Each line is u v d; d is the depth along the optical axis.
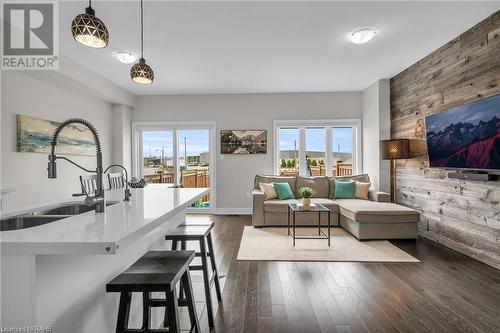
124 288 1.22
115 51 3.73
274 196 5.18
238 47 3.67
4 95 3.37
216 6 2.71
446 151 3.47
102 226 1.15
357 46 3.70
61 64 3.74
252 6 2.72
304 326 1.97
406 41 3.56
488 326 1.95
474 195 3.21
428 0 2.66
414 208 4.43
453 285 2.58
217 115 6.10
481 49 3.08
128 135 6.02
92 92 4.77
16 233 1.03
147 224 1.21
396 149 4.36
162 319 2.04
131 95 5.97
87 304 1.29
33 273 0.96
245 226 4.94
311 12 2.84
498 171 2.78
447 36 3.43
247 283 2.66
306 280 2.72
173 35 3.30
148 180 6.29
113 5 2.66
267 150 6.07
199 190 2.58
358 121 5.94
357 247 3.70
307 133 6.12
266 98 6.05
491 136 2.79
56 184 4.21
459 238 3.46
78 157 4.73
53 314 1.07
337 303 2.28
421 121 4.24
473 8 2.80
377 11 2.84
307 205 3.91
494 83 2.92
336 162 6.11
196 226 2.31
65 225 1.17
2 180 3.34
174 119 6.13
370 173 5.57
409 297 2.37
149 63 4.22
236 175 6.11
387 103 5.18
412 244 3.82
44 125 3.96
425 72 4.11
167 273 1.33
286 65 4.37
